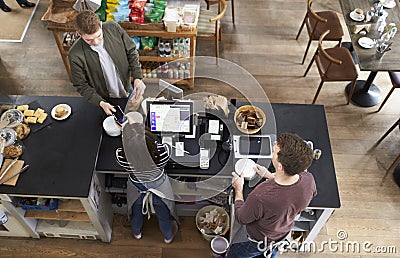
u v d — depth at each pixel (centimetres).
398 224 402
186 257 383
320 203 318
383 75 509
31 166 324
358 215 405
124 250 387
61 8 442
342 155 444
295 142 242
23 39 537
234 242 317
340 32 482
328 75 446
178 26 426
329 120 470
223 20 562
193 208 389
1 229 382
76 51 328
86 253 385
